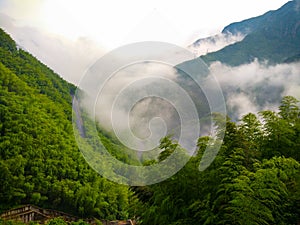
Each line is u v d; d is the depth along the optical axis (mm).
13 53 85812
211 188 6238
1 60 76938
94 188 44500
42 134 50781
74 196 43125
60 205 43094
